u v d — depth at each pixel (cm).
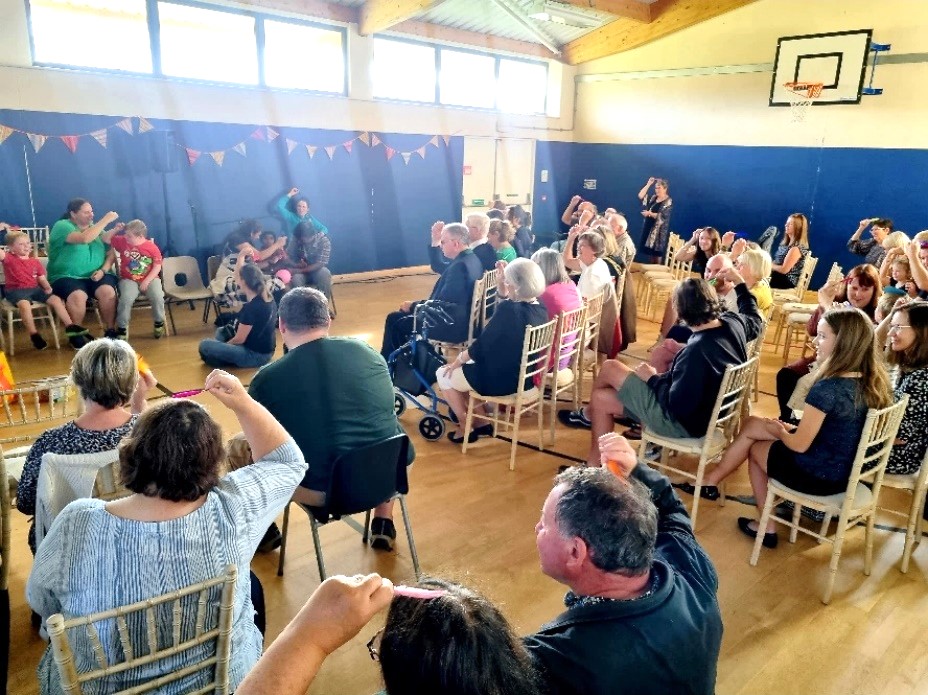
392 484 231
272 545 265
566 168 1082
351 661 208
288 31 754
